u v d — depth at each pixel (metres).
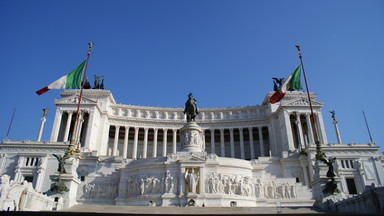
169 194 50.22
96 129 93.38
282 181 56.56
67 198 35.28
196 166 52.06
